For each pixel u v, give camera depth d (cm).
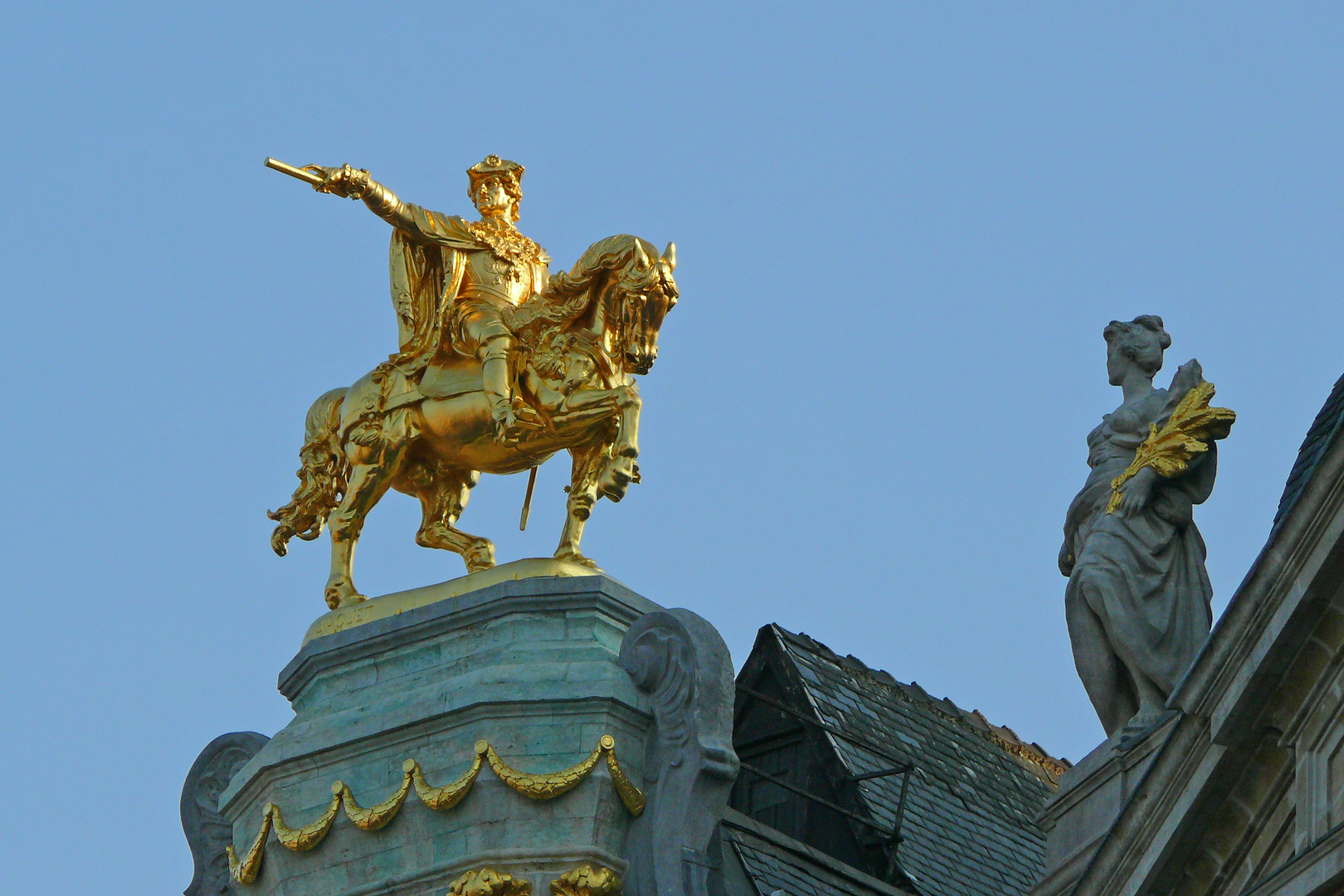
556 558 9919
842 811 10838
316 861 9656
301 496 10500
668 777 9394
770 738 11481
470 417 10131
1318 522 7431
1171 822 7825
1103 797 9262
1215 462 9562
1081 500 9744
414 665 9906
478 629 9831
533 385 10062
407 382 10281
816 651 11894
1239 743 7650
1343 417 7506
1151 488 9506
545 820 9350
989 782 11962
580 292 10050
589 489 10006
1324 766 7450
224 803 10062
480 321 10150
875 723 11700
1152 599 9406
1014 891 11294
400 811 9500
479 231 10344
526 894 9275
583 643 9694
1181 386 9744
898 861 10875
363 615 10069
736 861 9919
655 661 9525
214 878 10531
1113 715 9450
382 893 9506
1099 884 8038
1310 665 7506
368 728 9650
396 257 10369
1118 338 9994
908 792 11394
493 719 9456
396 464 10288
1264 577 7544
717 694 9450
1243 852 7762
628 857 9362
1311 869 7294
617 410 9981
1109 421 9862
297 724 9938
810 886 10169
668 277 9956
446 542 10394
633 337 9956
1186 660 9325
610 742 9375
